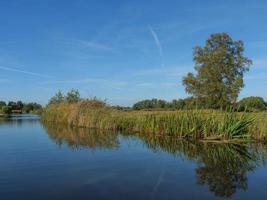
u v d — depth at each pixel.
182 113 29.69
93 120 40.81
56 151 21.08
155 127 31.44
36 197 11.04
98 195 11.23
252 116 26.09
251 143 24.50
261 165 16.27
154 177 13.74
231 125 25.69
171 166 16.05
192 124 27.84
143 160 17.69
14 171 14.95
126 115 38.12
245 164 16.52
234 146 23.08
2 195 11.27
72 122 45.06
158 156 19.03
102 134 32.19
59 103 59.22
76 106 45.81
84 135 31.41
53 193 11.47
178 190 11.80
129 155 19.36
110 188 12.08
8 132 35.84
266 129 25.00
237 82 70.81
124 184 12.62
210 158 18.36
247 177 13.72
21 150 21.58
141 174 14.26
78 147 22.92
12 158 18.42
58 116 52.75
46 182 12.98
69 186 12.34
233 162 17.08
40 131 36.75
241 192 11.58
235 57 73.56
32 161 17.48
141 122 33.69
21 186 12.38
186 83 73.31
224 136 25.75
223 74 71.94
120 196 11.10
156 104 70.75
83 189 11.95
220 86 69.19
